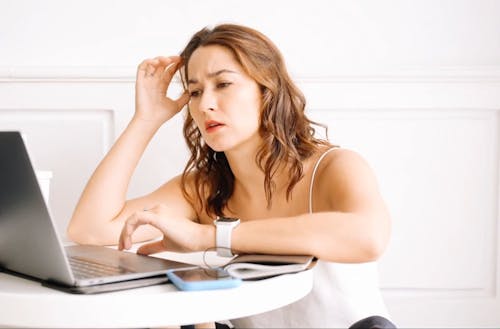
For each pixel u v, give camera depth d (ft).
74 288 2.65
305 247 3.24
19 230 2.78
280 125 4.07
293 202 4.20
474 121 5.80
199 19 5.75
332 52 5.77
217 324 4.38
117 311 2.52
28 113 5.65
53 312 2.53
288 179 4.18
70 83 5.62
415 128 5.77
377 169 5.77
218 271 2.91
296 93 4.27
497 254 5.86
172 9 5.74
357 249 3.26
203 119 3.97
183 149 5.73
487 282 5.88
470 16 5.80
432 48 5.80
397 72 5.63
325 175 4.02
